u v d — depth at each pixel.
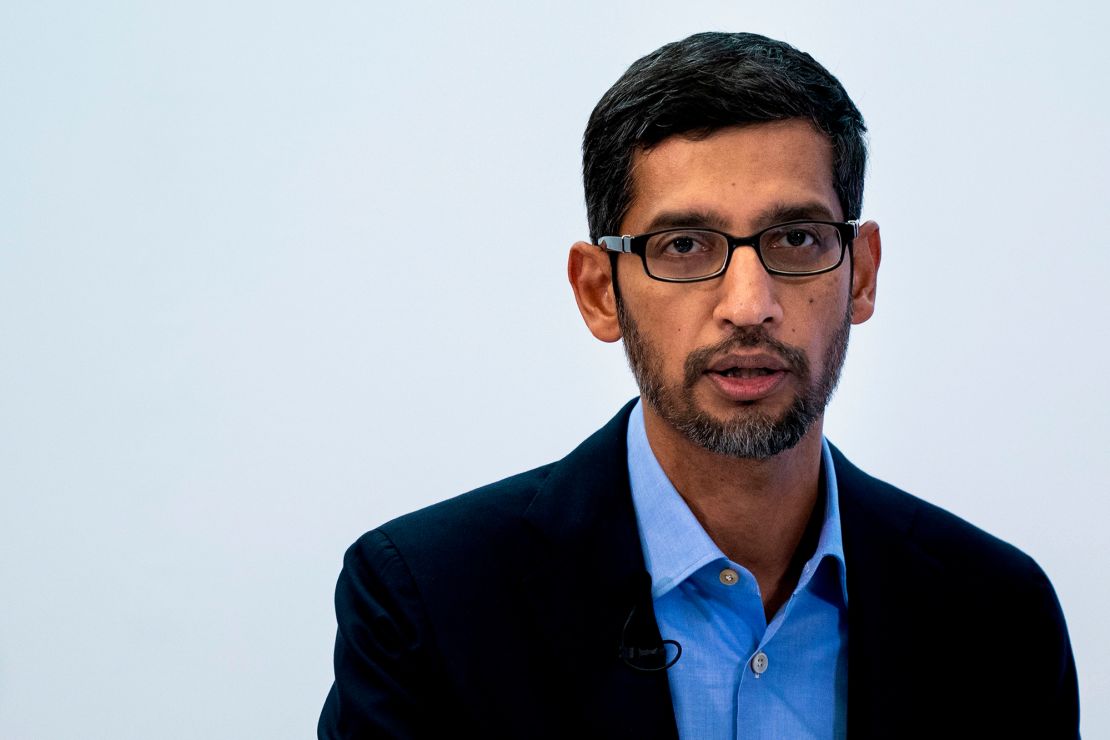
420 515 5.04
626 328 4.45
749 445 4.21
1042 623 5.00
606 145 4.45
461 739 4.58
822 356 4.29
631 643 4.57
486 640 4.62
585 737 4.48
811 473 4.61
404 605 4.70
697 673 4.60
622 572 4.66
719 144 4.22
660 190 4.28
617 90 4.42
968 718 4.80
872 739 4.61
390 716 4.54
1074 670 5.17
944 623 4.84
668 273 4.29
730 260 4.20
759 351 4.16
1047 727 4.98
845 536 4.84
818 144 4.31
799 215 4.25
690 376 4.23
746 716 4.58
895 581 4.83
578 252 4.75
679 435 4.51
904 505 5.14
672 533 4.64
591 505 4.82
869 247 4.75
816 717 4.66
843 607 4.80
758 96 4.18
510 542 4.82
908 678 4.71
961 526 5.15
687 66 4.25
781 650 4.70
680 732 4.55
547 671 4.59
